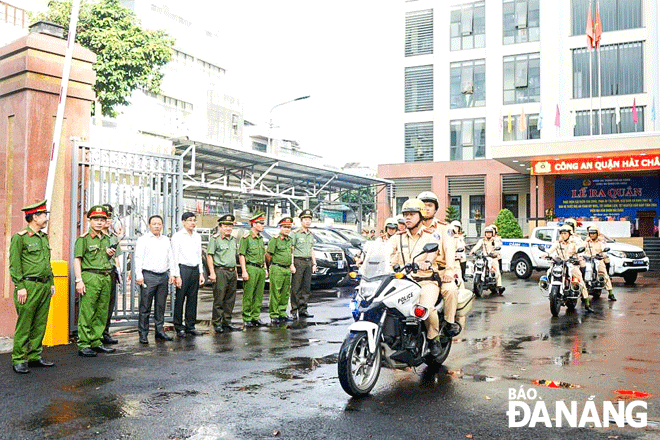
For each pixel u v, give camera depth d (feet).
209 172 76.59
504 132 115.14
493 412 15.88
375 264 18.56
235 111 139.64
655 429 14.48
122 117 104.01
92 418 15.43
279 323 32.32
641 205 101.71
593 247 43.32
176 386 18.65
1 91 28.19
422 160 123.54
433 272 20.10
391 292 17.93
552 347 24.97
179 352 24.23
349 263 52.70
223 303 29.96
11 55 27.76
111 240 25.13
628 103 104.73
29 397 17.40
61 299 26.43
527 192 115.03
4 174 27.84
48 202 25.85
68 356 23.49
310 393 17.81
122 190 31.81
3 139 28.12
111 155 28.99
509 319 33.55
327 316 35.04
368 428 14.60
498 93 115.85
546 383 18.85
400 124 125.49
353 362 18.07
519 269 64.39
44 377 19.88
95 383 19.03
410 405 16.56
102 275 24.16
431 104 123.13
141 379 19.56
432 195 20.56
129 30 67.72
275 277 32.78
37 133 27.04
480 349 24.56
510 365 21.48
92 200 28.58
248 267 31.35
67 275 26.81
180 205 31.55
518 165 98.02
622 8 106.01
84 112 28.89
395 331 18.37
